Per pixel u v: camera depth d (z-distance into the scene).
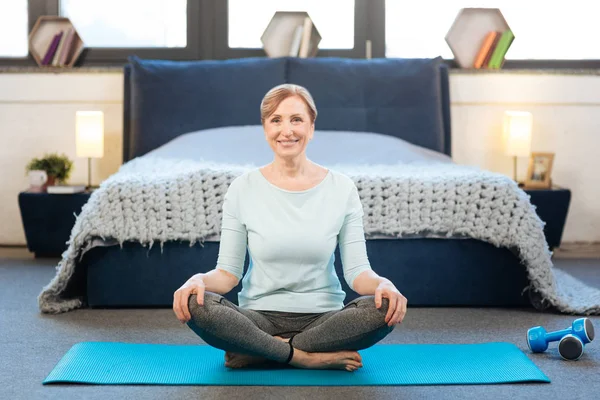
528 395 2.67
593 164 5.66
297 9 5.76
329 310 2.89
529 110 5.62
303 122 2.84
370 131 5.39
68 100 5.55
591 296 4.01
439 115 5.45
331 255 2.89
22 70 5.50
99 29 5.75
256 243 2.84
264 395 2.64
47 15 5.69
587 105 5.62
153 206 3.84
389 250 3.93
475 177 3.98
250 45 5.79
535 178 5.23
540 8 5.75
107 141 5.59
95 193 3.94
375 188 3.92
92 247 3.85
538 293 3.92
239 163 4.74
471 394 2.68
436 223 3.90
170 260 3.88
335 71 5.44
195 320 2.66
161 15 5.75
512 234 3.87
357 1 5.75
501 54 5.64
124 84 5.47
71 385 2.75
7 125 5.55
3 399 2.62
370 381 2.78
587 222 5.69
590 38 5.77
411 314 3.83
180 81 5.39
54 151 5.57
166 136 5.34
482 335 3.46
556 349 3.24
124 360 3.00
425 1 5.77
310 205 2.86
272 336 2.80
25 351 3.18
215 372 2.86
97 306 3.92
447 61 5.77
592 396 2.67
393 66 5.48
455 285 3.95
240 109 5.38
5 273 4.73
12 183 5.59
